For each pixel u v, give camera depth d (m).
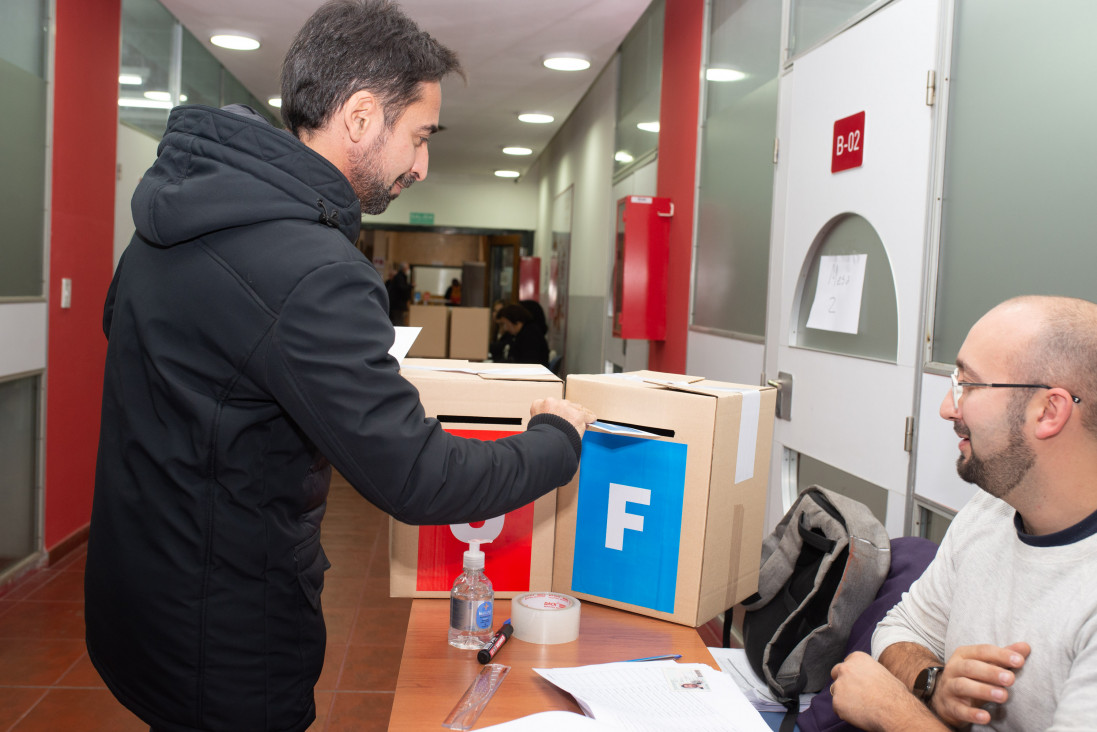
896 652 1.23
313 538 1.10
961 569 1.15
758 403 1.34
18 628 2.99
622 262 4.23
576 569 1.37
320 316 0.91
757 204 3.00
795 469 2.68
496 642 1.19
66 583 3.45
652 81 4.81
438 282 13.40
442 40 5.04
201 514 0.98
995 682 0.99
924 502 1.90
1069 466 0.94
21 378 3.44
